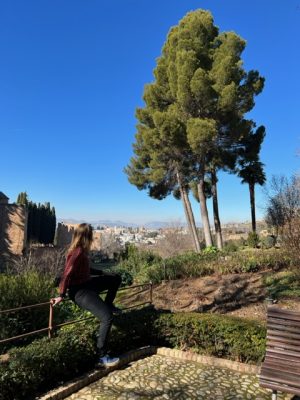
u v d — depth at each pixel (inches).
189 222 915.4
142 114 919.0
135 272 698.2
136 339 243.6
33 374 171.5
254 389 181.0
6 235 993.5
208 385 185.3
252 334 215.0
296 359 159.2
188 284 532.1
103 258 1510.8
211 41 849.5
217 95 764.0
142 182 1042.1
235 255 631.8
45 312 255.8
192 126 744.3
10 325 238.1
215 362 214.2
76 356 194.5
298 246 435.8
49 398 167.6
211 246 804.6
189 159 852.6
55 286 296.7
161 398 170.6
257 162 1011.3
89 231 199.6
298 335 161.2
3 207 1004.6
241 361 219.0
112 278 213.0
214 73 781.9
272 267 547.8
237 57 804.0
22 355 174.1
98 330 210.2
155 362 217.6
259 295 442.0
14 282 254.8
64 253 811.4
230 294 461.7
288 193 644.7
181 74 770.8
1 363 171.9
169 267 593.3
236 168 1011.3
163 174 909.2
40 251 888.9
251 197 1034.1
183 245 1085.8
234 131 820.0
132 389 180.5
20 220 1013.8
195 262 610.5
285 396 173.0
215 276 554.3
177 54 785.6
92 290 201.0
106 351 201.6
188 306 448.5
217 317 235.5
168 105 885.2
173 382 188.9
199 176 868.6
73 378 191.5
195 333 234.8
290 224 444.8
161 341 247.3
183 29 829.2
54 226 2134.6
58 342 189.8
